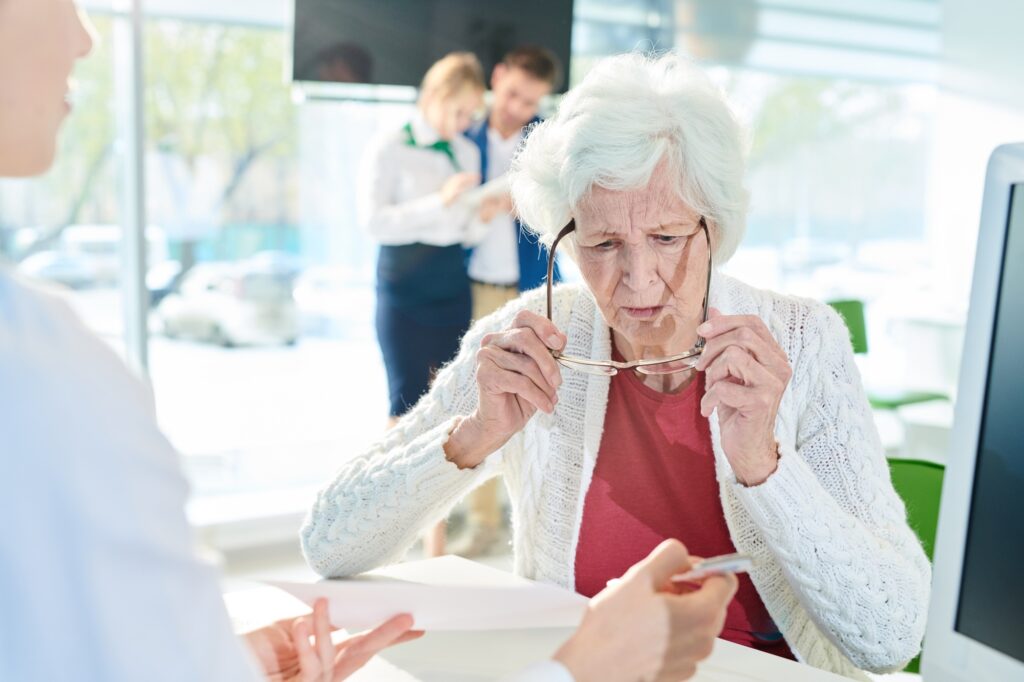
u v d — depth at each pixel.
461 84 3.65
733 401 1.11
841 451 1.29
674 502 1.35
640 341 1.27
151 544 0.52
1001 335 0.81
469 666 1.07
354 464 1.40
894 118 5.44
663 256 1.22
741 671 1.05
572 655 0.74
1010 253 0.81
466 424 1.30
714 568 0.80
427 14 4.24
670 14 4.86
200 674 0.52
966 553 0.84
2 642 0.49
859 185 5.40
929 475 1.60
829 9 5.19
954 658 0.85
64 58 0.64
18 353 0.49
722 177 1.20
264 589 1.32
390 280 3.67
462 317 3.73
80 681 0.49
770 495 1.14
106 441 0.51
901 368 5.03
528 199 1.35
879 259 5.47
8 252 3.84
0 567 0.48
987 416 0.82
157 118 4.02
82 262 3.96
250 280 4.30
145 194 3.97
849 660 1.21
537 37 4.45
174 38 3.99
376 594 0.94
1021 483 0.79
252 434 4.41
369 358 4.60
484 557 3.77
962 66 5.01
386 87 4.26
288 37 4.18
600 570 1.37
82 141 3.88
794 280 5.32
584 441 1.40
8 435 0.48
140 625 0.51
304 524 1.40
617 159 1.17
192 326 4.22
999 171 0.81
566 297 1.51
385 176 3.66
